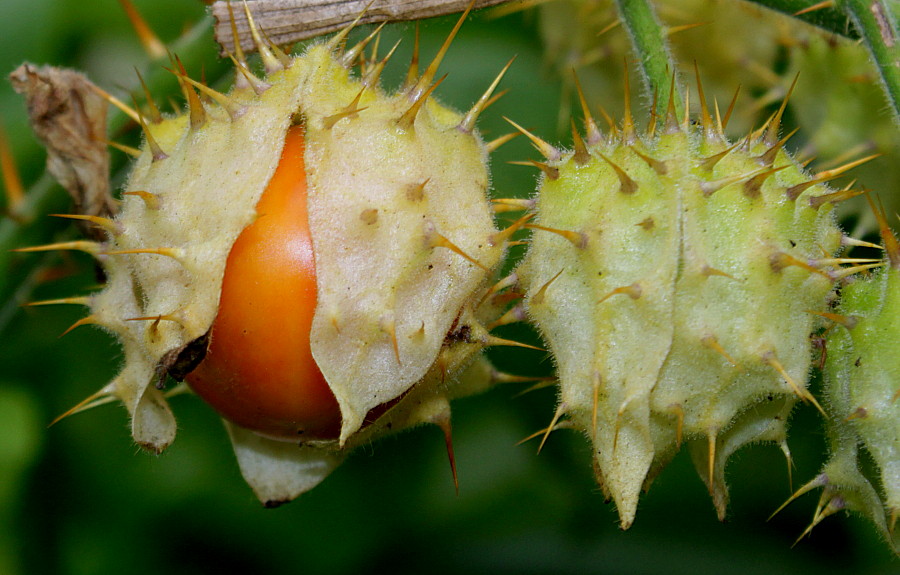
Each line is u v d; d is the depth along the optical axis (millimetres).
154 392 140
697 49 167
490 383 146
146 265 136
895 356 139
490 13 170
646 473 139
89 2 175
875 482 143
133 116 148
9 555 168
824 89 161
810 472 175
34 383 172
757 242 136
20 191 157
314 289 134
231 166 135
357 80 139
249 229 135
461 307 137
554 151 141
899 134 157
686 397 137
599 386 137
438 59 138
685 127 139
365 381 135
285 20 145
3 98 168
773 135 139
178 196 136
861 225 162
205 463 174
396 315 135
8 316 160
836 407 141
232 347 135
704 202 136
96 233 151
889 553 175
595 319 137
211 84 157
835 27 150
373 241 134
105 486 173
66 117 150
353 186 135
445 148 138
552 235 139
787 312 137
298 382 135
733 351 136
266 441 146
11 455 167
